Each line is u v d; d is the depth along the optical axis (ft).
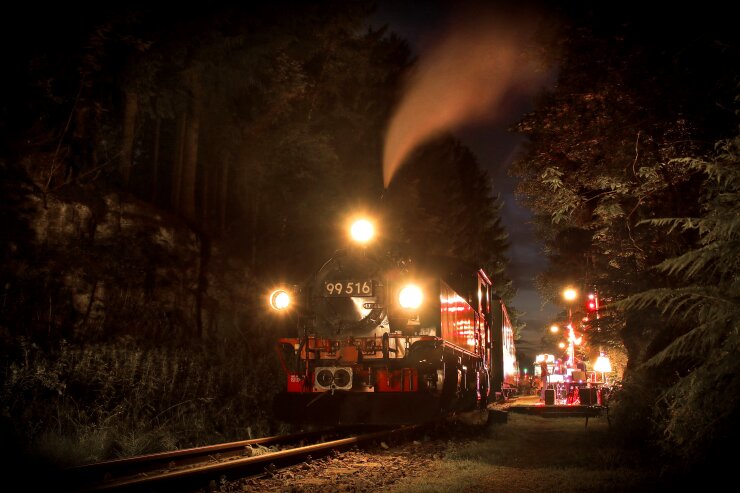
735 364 20.89
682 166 40.01
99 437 33.32
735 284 21.67
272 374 58.44
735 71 32.91
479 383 66.74
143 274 57.47
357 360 43.32
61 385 37.42
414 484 26.37
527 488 25.62
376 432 45.29
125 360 44.34
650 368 39.55
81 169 57.82
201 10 58.90
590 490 24.89
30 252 49.24
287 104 73.05
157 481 23.89
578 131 45.19
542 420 57.62
